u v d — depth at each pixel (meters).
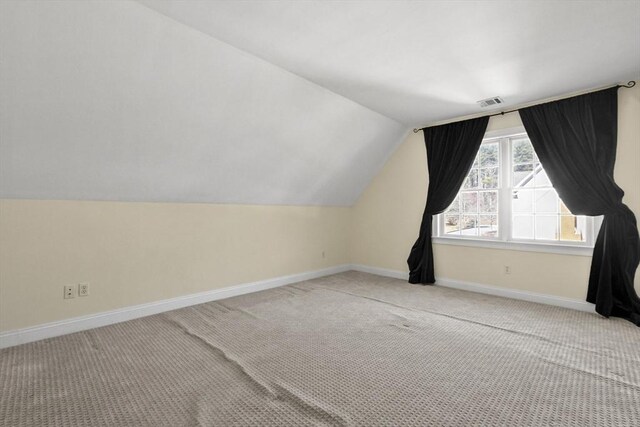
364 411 1.75
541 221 3.77
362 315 3.28
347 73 3.00
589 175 3.27
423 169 4.66
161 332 2.85
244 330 2.89
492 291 4.02
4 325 2.54
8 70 1.98
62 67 2.11
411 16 2.14
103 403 1.81
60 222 2.80
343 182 4.94
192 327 2.97
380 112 4.08
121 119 2.57
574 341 2.61
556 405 1.79
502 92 3.42
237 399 1.85
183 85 2.60
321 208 5.14
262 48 2.56
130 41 2.18
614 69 2.89
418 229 4.73
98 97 2.36
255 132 3.37
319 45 2.52
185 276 3.61
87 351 2.46
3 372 2.14
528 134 3.66
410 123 4.57
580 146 3.33
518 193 3.93
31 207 2.66
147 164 3.01
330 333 2.82
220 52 2.53
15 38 1.88
